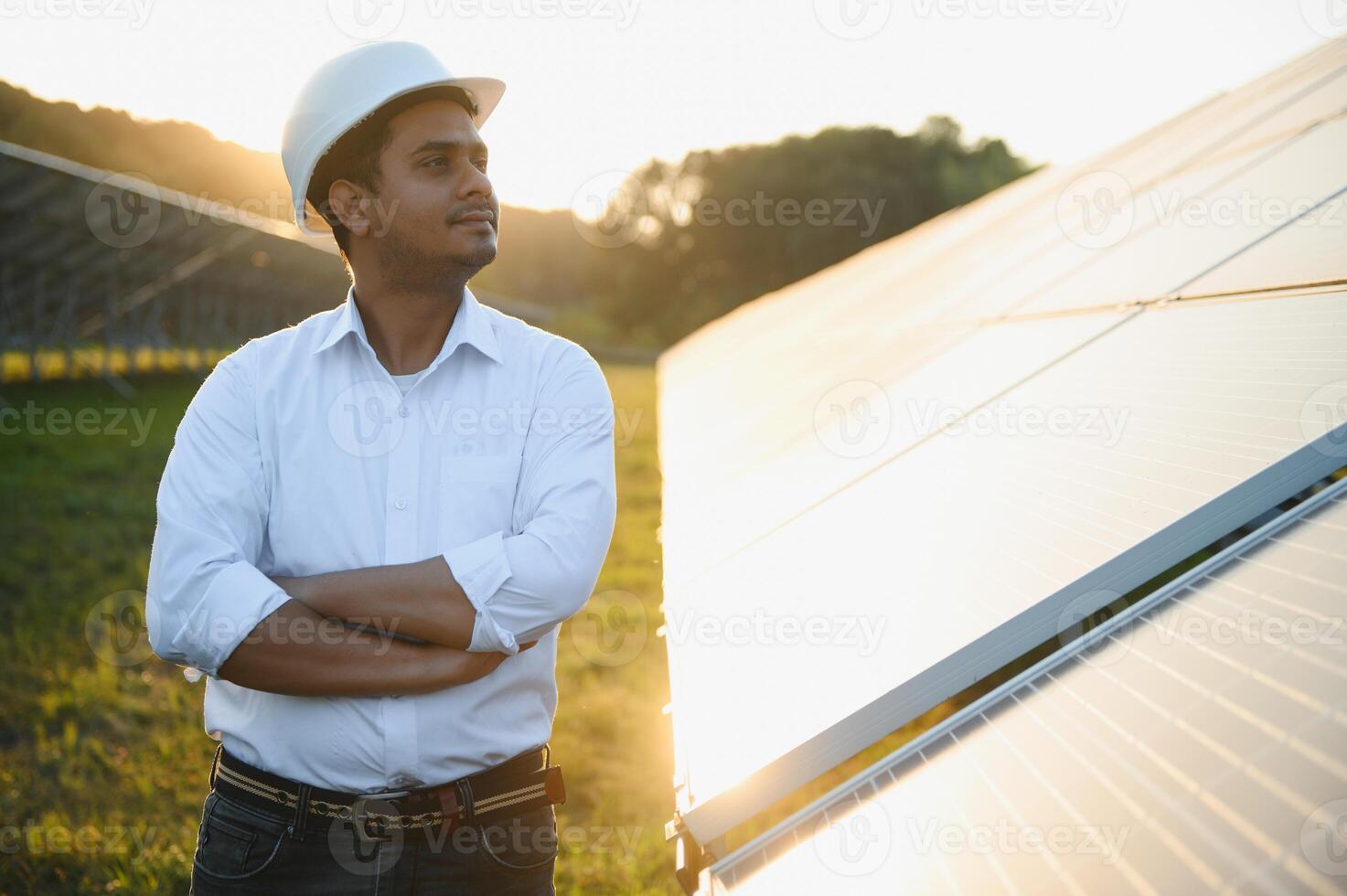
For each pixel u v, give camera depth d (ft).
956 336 14.40
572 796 11.78
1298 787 2.84
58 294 61.72
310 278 80.94
